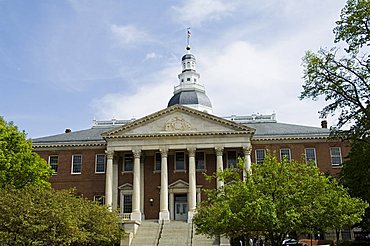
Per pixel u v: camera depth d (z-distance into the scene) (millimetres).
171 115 62562
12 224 29969
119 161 65625
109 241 42438
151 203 63531
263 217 26156
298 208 27109
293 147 64500
